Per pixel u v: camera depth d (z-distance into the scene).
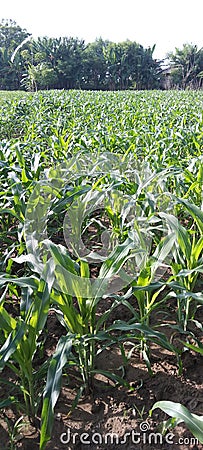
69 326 1.90
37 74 46.00
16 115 10.88
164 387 2.18
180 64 57.50
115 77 56.06
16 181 3.15
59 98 16.97
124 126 7.93
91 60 55.78
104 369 2.32
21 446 1.86
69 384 2.20
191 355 2.40
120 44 56.09
